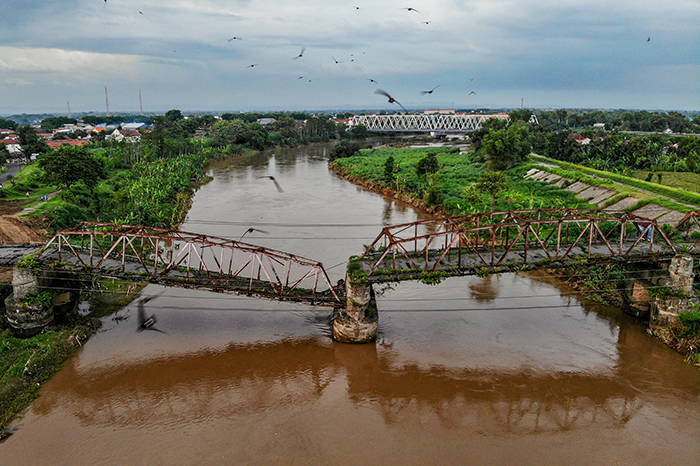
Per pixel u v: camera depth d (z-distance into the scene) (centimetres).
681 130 19688
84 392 3184
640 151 11231
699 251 4044
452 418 2997
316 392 3244
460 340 3909
